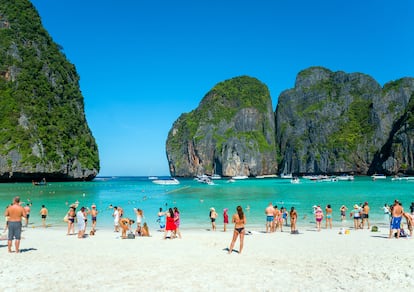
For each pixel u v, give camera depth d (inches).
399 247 617.3
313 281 391.2
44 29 5260.8
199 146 7711.6
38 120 4101.9
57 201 1813.5
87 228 1005.8
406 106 6963.6
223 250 620.4
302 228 994.1
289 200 1861.5
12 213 565.0
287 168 7765.8
